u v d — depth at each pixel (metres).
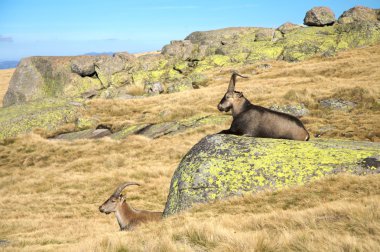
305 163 12.04
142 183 24.36
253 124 13.02
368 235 6.73
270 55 68.94
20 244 11.70
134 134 35.72
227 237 7.21
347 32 69.94
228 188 12.09
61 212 20.66
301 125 13.23
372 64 49.84
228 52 74.69
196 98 45.09
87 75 64.81
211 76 62.03
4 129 39.00
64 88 61.09
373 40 66.25
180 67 69.31
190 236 7.71
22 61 62.75
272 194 11.49
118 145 33.12
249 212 10.62
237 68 64.94
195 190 12.32
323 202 10.29
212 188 12.21
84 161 30.42
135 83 64.44
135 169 27.09
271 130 13.09
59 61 63.09
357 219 7.71
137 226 11.57
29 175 29.03
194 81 59.53
